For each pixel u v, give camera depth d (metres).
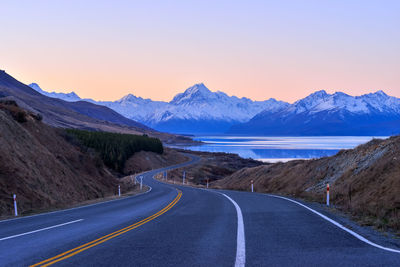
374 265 6.04
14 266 6.47
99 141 94.06
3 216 16.23
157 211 15.52
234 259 6.56
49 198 22.94
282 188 34.00
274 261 6.39
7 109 32.34
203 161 114.56
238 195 24.84
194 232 9.62
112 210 16.80
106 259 6.75
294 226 10.35
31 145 28.20
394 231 9.41
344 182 21.64
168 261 6.50
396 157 17.80
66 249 7.77
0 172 20.62
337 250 7.21
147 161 109.50
